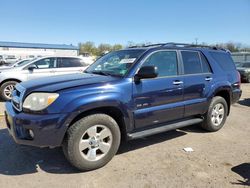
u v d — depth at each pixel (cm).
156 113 438
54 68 995
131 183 349
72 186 341
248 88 1480
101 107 378
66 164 402
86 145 371
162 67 455
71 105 348
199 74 512
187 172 381
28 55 5362
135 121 415
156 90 434
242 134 562
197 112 517
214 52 568
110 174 373
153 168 393
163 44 491
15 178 360
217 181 355
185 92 482
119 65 444
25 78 945
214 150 466
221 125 582
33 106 349
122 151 455
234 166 402
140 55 436
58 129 346
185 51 502
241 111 810
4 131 551
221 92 586
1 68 1068
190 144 495
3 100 934
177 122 490
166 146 482
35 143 345
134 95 407
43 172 377
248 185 346
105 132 386
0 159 418
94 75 436
